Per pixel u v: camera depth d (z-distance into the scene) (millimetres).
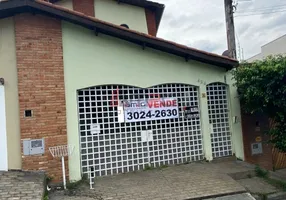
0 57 7434
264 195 7082
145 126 8859
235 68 9750
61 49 7949
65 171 7652
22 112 7383
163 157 9008
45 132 7543
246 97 8945
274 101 8000
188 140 9406
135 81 8734
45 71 7691
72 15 7660
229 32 11711
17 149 7359
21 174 7055
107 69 8414
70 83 7957
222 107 10086
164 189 6965
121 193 6711
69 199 6344
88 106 8203
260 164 10203
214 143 9805
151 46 8930
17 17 7559
